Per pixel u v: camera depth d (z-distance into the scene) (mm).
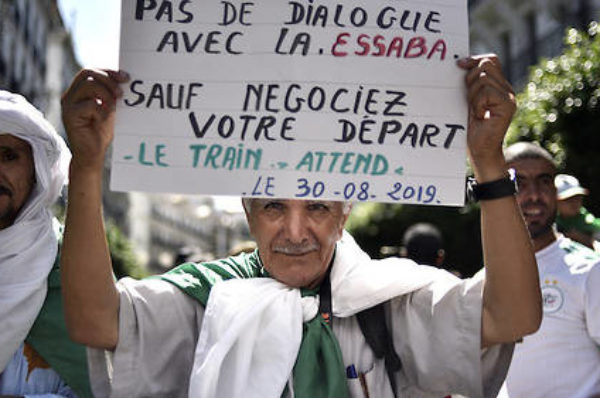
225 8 2256
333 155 2225
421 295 2379
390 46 2252
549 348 3297
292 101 2232
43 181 2701
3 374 2637
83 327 2205
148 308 2330
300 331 2295
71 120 2156
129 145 2223
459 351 2266
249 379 2254
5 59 26016
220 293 2330
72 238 2170
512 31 19859
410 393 2422
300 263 2312
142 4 2256
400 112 2238
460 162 2232
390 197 2223
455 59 2256
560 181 4574
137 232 79688
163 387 2314
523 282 2168
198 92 2236
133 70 2240
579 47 8859
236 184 2219
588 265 3338
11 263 2611
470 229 12391
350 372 2324
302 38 2246
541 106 7977
